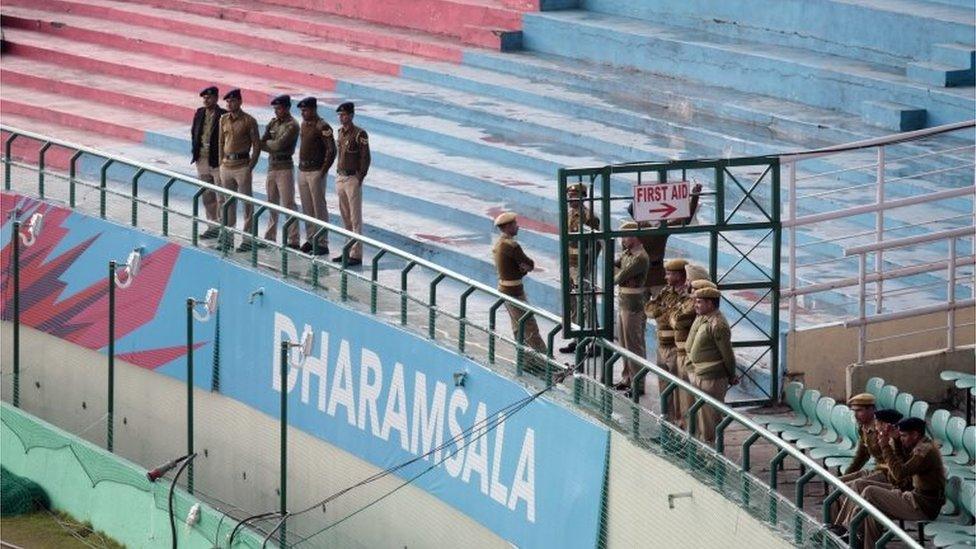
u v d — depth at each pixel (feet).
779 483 145.28
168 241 205.16
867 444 135.44
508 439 159.53
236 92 207.82
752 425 132.36
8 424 211.20
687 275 154.71
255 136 207.92
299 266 189.06
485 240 208.95
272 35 287.28
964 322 167.22
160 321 206.69
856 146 163.53
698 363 146.82
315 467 188.03
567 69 250.16
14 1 324.19
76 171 242.17
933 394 163.63
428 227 214.90
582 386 151.94
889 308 173.47
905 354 166.81
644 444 142.92
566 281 152.15
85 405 218.18
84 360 217.77
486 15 267.80
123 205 212.23
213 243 201.26
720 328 145.89
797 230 193.88
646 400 161.58
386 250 178.50
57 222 219.61
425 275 202.69
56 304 220.23
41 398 223.71
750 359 168.45
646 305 155.84
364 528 181.27
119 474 191.52
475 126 242.17
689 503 136.56
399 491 175.94
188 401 192.24
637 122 229.66
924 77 215.31
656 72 244.83
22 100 279.69
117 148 256.93
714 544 133.39
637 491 143.13
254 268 194.59
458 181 225.56
